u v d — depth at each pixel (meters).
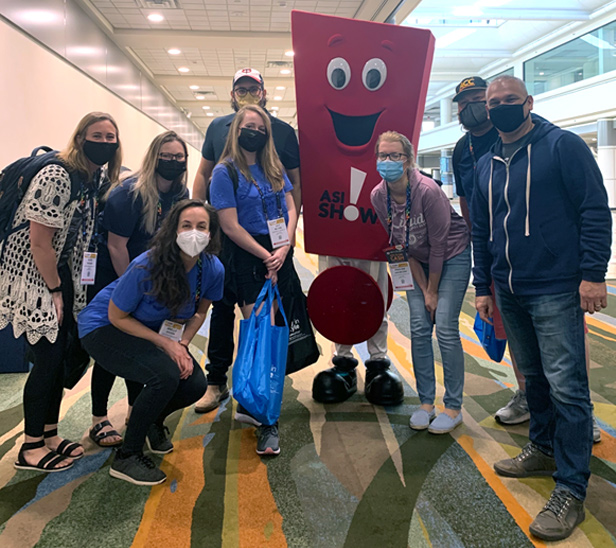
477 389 2.71
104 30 6.71
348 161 2.47
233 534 1.54
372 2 5.88
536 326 1.67
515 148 1.71
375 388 2.54
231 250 2.18
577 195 1.54
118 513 1.66
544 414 1.84
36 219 1.74
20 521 1.62
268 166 2.14
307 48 2.35
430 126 25.97
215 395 2.53
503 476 1.84
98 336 1.84
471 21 14.21
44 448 1.97
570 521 1.52
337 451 2.05
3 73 4.00
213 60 8.72
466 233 2.24
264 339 1.99
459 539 1.50
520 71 15.97
